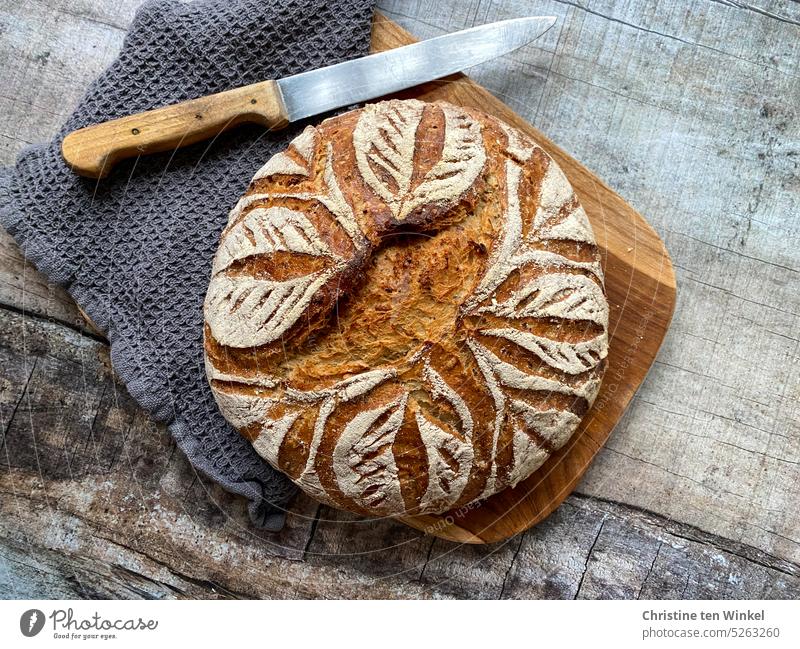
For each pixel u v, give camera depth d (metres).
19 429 0.72
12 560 0.71
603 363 0.65
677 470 0.71
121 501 0.72
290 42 0.69
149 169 0.69
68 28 0.72
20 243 0.68
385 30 0.70
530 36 0.69
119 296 0.69
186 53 0.69
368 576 0.71
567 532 0.71
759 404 0.71
